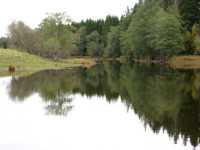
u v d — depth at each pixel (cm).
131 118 2603
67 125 2386
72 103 3344
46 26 12319
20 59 8312
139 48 10731
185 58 9494
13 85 4753
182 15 10312
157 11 10531
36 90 4266
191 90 3903
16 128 2291
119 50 13975
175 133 2130
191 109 2825
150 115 2686
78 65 9919
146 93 3875
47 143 1950
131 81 5291
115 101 3441
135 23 11000
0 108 3006
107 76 6381
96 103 3341
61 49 11956
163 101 3266
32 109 2966
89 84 5097
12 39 10906
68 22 12662
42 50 10862
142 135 2123
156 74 6238
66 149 1844
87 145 1917
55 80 5531
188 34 9894
